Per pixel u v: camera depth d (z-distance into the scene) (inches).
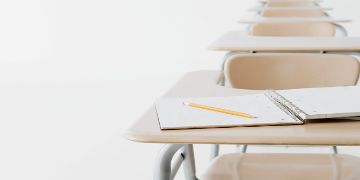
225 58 83.0
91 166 107.4
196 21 228.8
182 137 30.2
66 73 216.7
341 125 31.9
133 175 101.7
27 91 183.5
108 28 232.4
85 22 233.0
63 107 158.7
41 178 101.0
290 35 112.4
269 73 60.8
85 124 139.0
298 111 33.5
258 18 130.5
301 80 60.9
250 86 61.0
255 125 31.9
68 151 117.0
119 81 201.3
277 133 30.1
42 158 112.8
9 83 197.5
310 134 29.8
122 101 166.1
